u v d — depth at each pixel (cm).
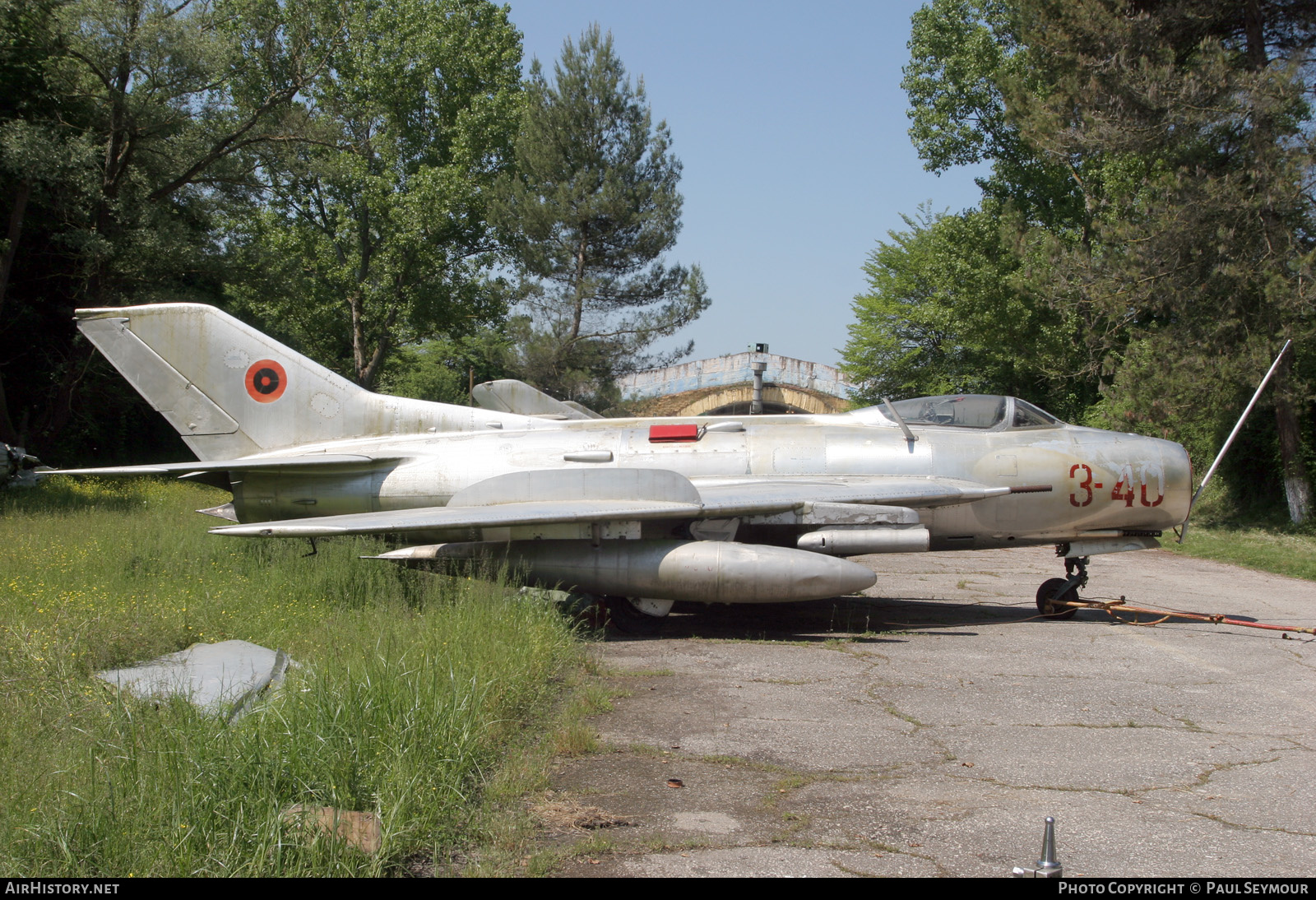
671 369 4509
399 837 365
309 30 2953
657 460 1075
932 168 3288
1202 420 2241
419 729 455
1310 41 2131
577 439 1103
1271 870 368
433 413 1173
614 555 918
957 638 896
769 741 539
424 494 1095
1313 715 607
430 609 795
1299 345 1966
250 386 1188
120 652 632
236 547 1123
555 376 3822
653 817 421
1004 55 3109
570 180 3822
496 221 3694
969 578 1455
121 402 2822
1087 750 528
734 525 975
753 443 1078
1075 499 1019
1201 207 1977
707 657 789
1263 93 1891
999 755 518
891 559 1753
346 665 532
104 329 1198
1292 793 460
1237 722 589
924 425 1088
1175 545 1994
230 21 2934
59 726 472
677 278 3953
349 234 3797
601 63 3838
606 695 628
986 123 3189
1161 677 717
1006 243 2452
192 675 564
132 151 2425
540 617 801
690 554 899
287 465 1042
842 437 1071
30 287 2623
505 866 362
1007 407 1084
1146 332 2205
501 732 521
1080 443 1039
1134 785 471
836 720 587
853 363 3997
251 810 367
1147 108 2022
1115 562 1741
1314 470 2141
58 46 2225
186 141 2570
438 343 5875
